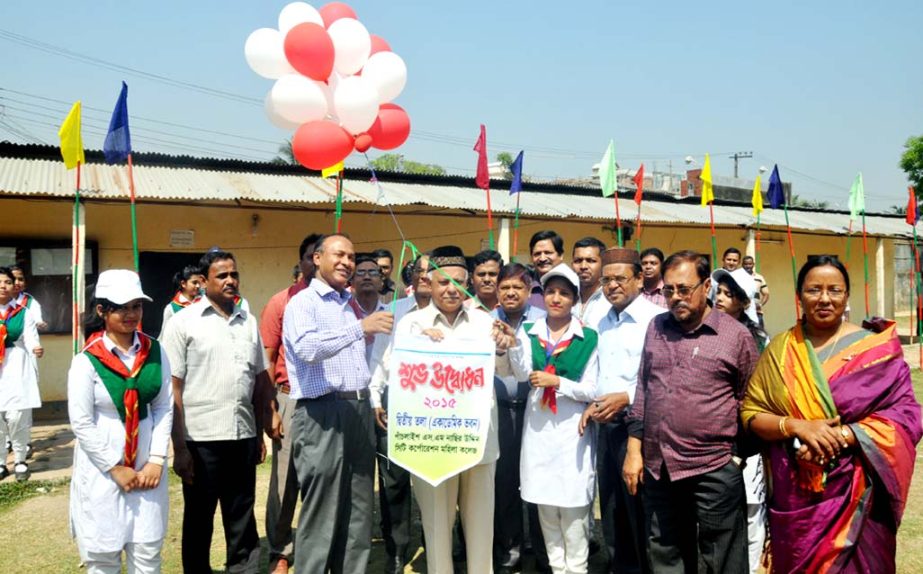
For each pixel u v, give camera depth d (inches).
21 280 272.4
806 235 792.3
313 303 144.0
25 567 178.5
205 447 154.4
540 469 155.8
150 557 133.6
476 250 529.0
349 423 142.9
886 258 864.9
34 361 264.8
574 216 474.9
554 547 159.3
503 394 170.9
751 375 123.6
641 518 149.6
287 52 174.7
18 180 324.2
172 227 414.3
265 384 168.9
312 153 178.1
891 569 108.0
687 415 126.2
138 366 133.0
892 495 105.1
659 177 929.5
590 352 156.7
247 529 161.6
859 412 107.2
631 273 155.5
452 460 140.0
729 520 126.2
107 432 129.6
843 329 114.2
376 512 221.8
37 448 305.7
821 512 109.1
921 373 502.9
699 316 128.9
